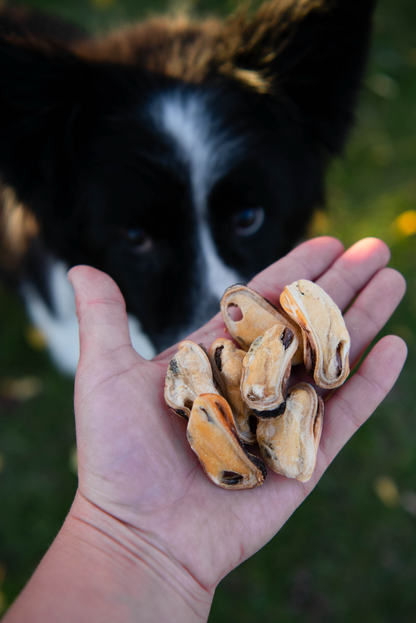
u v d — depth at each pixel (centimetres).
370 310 29
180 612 21
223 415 21
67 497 39
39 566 21
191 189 31
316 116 35
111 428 23
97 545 22
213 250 32
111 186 31
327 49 31
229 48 34
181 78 33
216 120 32
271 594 35
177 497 22
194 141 32
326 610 35
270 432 22
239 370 23
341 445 25
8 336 47
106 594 20
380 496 38
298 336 24
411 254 49
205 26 37
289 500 24
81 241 34
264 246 34
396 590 36
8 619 20
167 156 31
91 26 63
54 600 20
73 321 41
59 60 30
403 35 66
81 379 24
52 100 31
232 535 22
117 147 31
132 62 33
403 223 48
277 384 22
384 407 42
